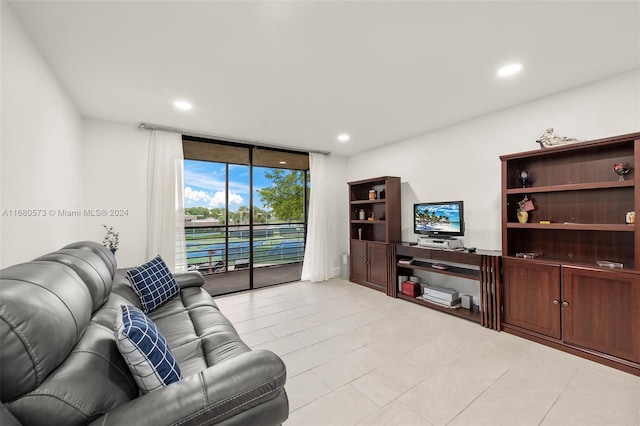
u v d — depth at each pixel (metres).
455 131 3.47
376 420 1.55
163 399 0.89
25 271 0.94
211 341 1.64
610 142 2.08
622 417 1.54
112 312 1.42
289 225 5.70
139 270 2.32
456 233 3.29
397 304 3.51
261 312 3.24
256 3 1.45
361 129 3.64
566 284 2.26
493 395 1.74
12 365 0.70
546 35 1.76
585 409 1.61
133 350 0.98
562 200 2.55
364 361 2.16
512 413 1.59
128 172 3.27
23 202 1.59
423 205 3.68
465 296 3.19
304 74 2.21
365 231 4.93
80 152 2.88
